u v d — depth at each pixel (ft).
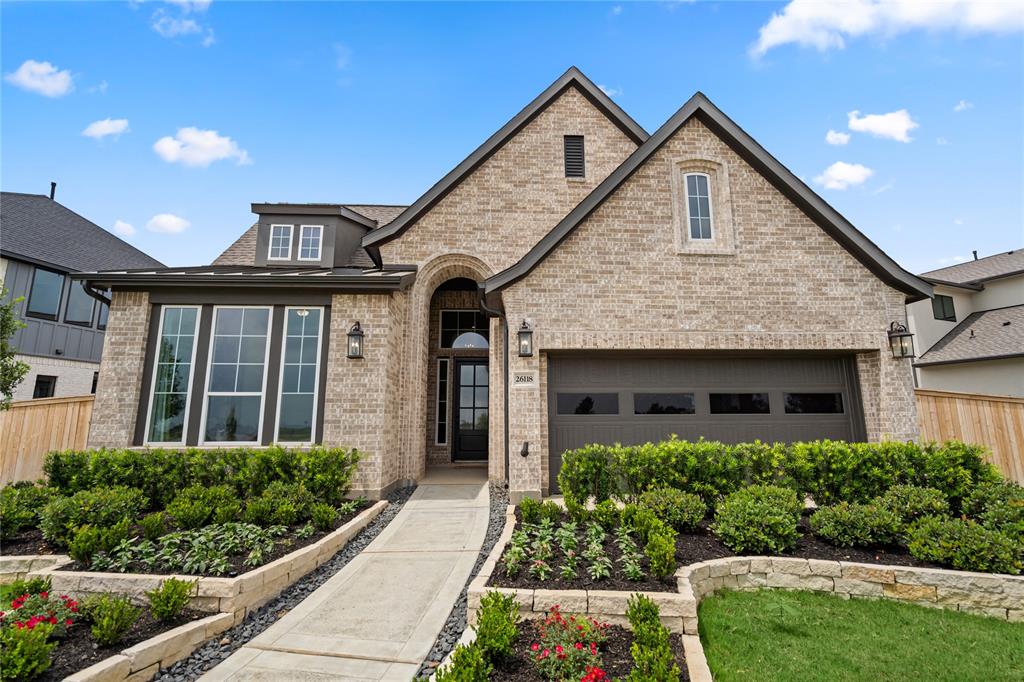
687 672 10.97
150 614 13.83
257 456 24.44
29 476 29.94
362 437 27.86
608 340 28.27
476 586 14.26
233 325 29.07
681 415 28.96
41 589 14.11
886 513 18.04
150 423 27.76
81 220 61.93
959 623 14.38
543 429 27.81
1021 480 30.60
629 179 30.07
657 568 14.16
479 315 45.32
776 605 14.25
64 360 50.14
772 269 29.40
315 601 15.65
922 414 33.14
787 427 29.07
